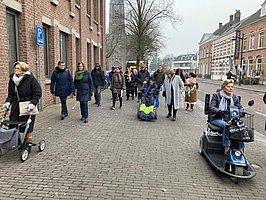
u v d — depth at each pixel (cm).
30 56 1022
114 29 3372
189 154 614
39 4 1095
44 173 482
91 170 503
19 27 978
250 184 469
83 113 924
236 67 4681
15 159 545
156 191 430
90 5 2038
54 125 847
